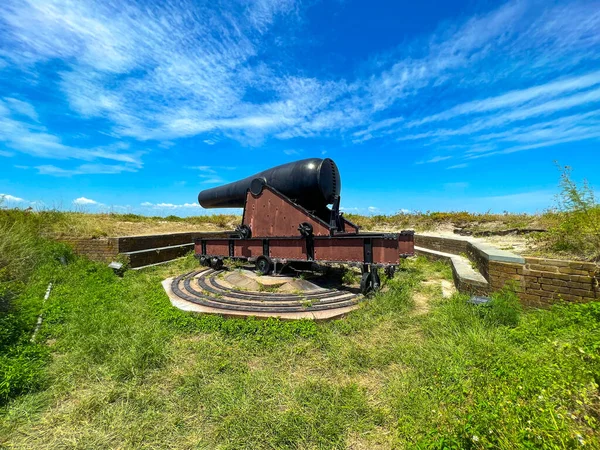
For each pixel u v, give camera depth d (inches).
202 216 707.4
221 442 88.0
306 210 244.1
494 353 113.7
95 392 111.7
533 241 260.5
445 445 73.1
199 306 190.4
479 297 171.3
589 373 86.1
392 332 153.6
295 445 85.6
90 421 97.6
